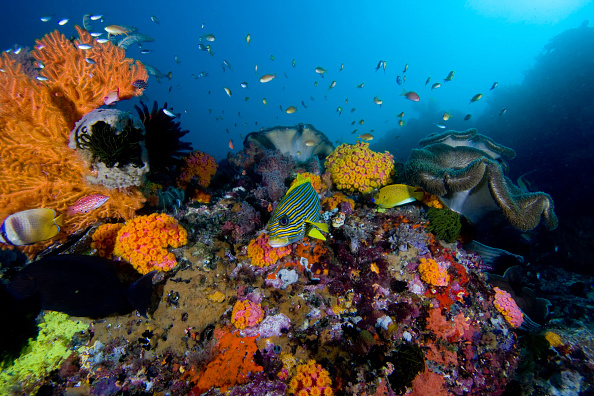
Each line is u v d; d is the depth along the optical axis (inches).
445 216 168.7
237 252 151.0
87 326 126.0
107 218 157.3
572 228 324.2
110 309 115.4
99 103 160.4
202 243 146.4
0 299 111.4
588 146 436.5
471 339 151.3
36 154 137.9
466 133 235.1
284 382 119.0
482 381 147.1
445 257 162.7
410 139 978.1
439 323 143.9
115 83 168.7
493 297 167.6
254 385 116.6
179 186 210.5
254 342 124.5
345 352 130.0
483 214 177.0
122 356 122.7
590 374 152.0
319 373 119.2
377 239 159.8
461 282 159.5
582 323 188.4
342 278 147.4
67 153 138.3
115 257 131.3
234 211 185.3
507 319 164.4
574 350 160.7
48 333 121.7
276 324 129.7
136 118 134.6
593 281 281.0
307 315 136.2
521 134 597.6
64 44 161.2
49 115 138.6
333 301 142.8
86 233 149.3
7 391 111.9
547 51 666.8
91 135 122.9
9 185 135.1
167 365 122.0
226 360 119.1
